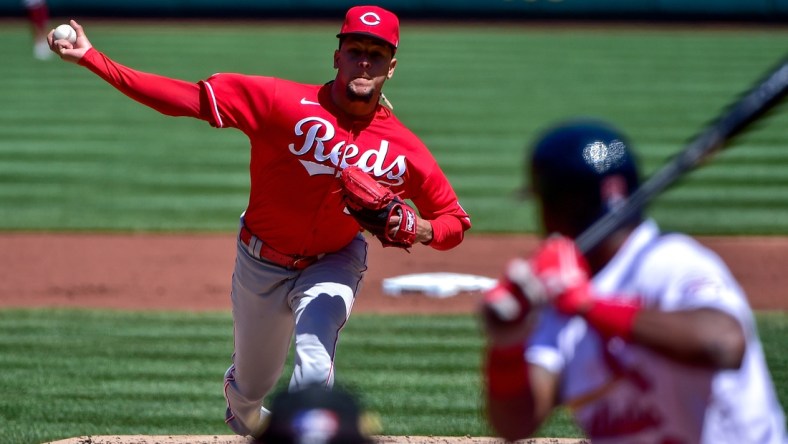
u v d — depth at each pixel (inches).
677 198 1795.0
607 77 3213.6
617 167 348.8
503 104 2728.8
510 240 1587.1
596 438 366.0
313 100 691.4
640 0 4778.5
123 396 905.5
